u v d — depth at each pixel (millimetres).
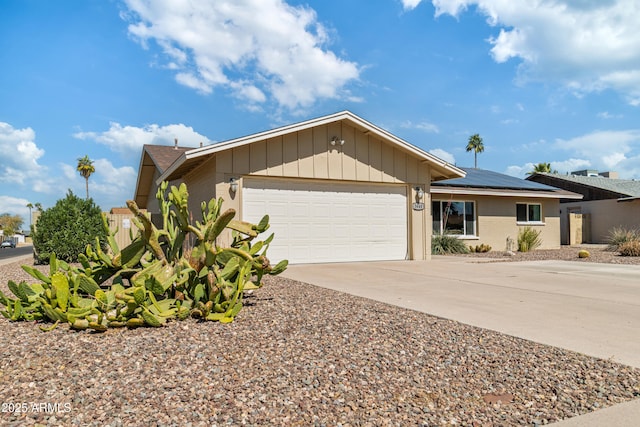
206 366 3432
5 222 82188
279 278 8695
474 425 2598
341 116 11336
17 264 14359
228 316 4812
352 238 12031
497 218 18188
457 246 16297
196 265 5211
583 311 5645
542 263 12102
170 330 4461
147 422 2531
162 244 5758
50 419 2549
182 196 5227
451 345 4102
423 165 13047
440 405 2852
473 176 19953
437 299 6430
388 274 9383
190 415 2623
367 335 4379
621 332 4602
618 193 23375
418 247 12859
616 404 2889
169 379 3162
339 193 11906
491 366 3561
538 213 19578
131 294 4715
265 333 4391
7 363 3453
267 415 2646
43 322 4848
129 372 3283
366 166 12117
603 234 24219
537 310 5688
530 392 3076
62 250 12797
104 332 4367
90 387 3006
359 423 2586
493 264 11688
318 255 11531
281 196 11141
